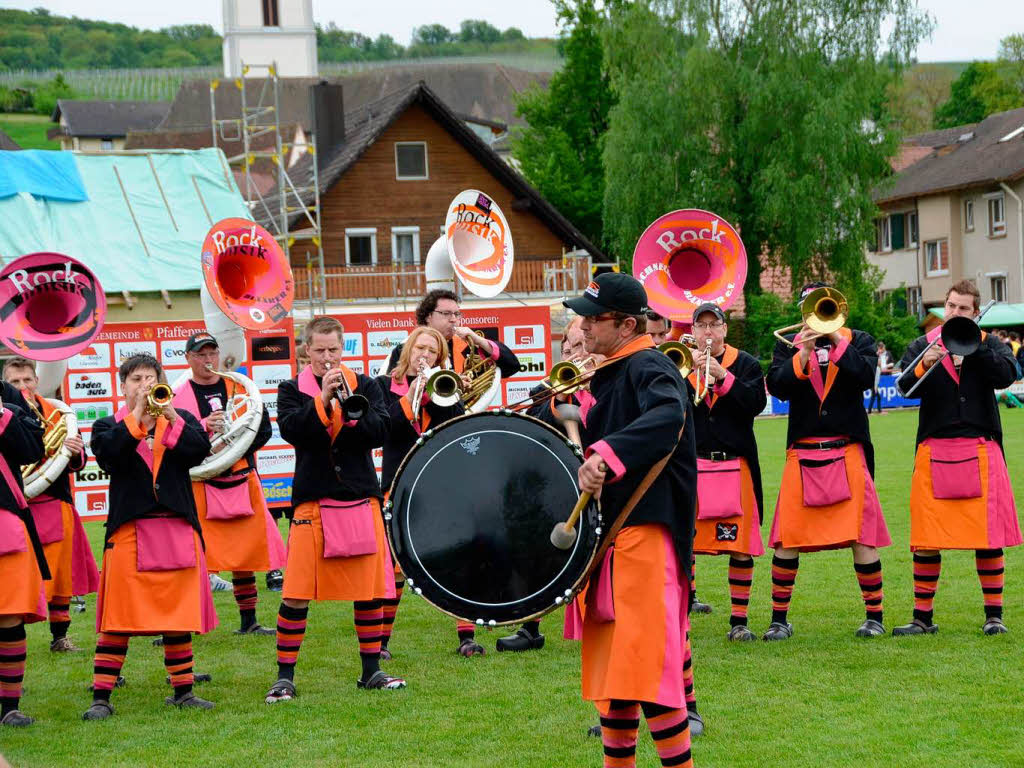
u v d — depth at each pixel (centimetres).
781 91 3453
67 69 12862
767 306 3653
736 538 773
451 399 698
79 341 740
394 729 607
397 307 3494
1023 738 554
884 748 547
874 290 4006
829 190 3506
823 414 763
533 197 3859
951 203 4991
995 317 3622
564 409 478
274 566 874
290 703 664
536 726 605
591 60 4972
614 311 469
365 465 686
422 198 3928
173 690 705
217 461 833
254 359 1291
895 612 834
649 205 3591
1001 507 761
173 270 2348
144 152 2591
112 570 651
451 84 9388
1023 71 8375
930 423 768
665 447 436
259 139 5934
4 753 588
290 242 2959
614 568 454
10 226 2331
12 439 634
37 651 837
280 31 8769
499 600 455
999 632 755
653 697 443
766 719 598
